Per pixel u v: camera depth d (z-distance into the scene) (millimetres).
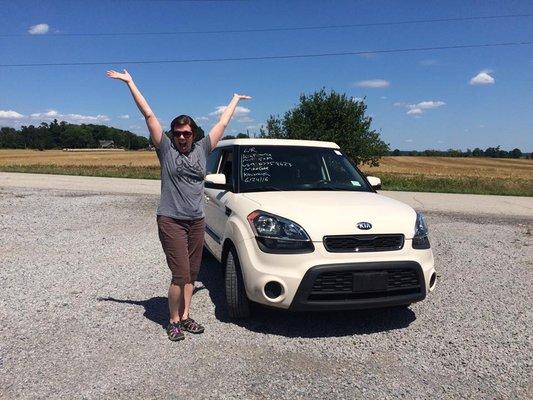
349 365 3615
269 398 3115
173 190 3965
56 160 69438
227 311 4746
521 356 3834
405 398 3156
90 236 8570
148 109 3902
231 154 5555
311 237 3910
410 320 4590
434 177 34562
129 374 3393
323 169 5430
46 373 3385
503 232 10070
